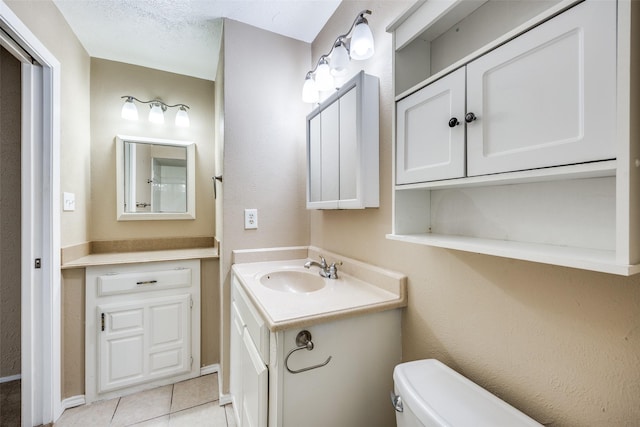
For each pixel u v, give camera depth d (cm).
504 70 60
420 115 83
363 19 115
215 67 221
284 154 182
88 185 197
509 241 76
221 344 171
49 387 148
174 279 186
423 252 103
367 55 118
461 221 90
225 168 167
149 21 169
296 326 87
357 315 98
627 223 42
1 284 180
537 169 54
